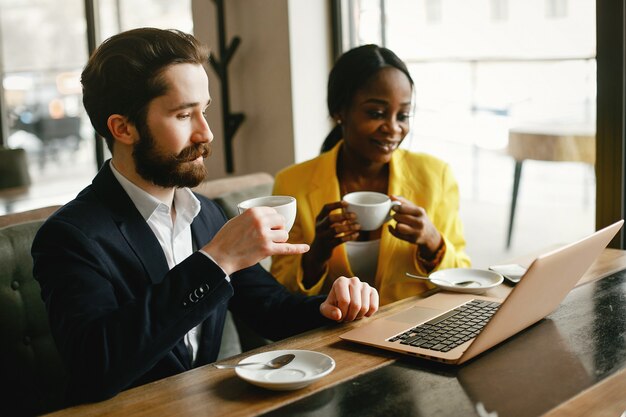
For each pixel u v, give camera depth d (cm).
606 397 96
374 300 132
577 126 331
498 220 425
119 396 103
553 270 111
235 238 110
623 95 201
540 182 456
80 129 523
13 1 494
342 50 303
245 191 209
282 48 298
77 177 538
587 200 436
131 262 123
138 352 104
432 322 126
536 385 100
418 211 158
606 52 202
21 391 152
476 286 148
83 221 120
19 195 288
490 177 458
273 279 153
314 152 309
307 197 183
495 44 355
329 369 103
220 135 337
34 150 530
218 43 327
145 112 119
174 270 109
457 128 368
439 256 165
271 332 144
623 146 203
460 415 91
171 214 135
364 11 305
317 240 160
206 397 100
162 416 95
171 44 119
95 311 111
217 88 333
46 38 493
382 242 174
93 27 396
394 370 107
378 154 176
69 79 496
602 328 122
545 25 332
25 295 154
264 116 314
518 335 120
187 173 123
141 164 122
